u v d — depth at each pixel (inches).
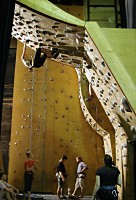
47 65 398.6
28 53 398.3
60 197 324.2
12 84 426.0
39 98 387.9
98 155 363.9
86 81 327.3
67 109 382.0
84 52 208.5
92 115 318.7
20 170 362.6
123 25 262.1
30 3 177.8
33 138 373.4
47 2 182.2
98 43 172.1
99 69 190.4
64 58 243.3
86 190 351.6
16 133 376.5
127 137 218.7
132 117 175.6
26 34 225.5
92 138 370.3
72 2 337.4
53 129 375.6
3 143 398.9
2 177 238.1
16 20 204.1
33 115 381.7
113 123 254.4
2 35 123.3
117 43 172.2
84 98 325.7
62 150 367.9
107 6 271.0
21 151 370.0
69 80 392.2
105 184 171.0
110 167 177.0
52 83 392.5
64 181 333.7
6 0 123.0
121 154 241.6
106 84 194.9
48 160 365.1
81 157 363.9
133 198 207.6
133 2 228.1
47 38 212.8
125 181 220.5
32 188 356.8
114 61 168.4
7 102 418.3
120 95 175.6
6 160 391.2
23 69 399.5
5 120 409.7
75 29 181.3
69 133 373.4
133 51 170.4
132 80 164.7
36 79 395.2
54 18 177.9
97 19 268.2
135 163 214.5
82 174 334.0
